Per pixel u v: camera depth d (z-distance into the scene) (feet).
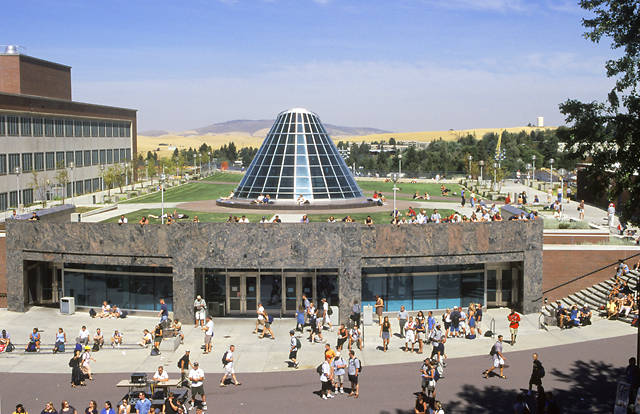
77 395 90.27
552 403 77.05
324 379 88.02
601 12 85.15
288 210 203.82
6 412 84.43
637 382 82.74
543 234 141.38
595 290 134.82
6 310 135.85
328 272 128.57
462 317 117.60
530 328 121.08
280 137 222.69
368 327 124.16
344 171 225.97
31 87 291.99
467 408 83.92
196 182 355.36
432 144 598.75
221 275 130.00
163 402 85.15
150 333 113.80
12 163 248.32
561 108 87.61
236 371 99.86
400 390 91.15
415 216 165.27
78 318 130.21
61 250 129.59
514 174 453.99
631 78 83.20
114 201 253.03
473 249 127.13
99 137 336.49
